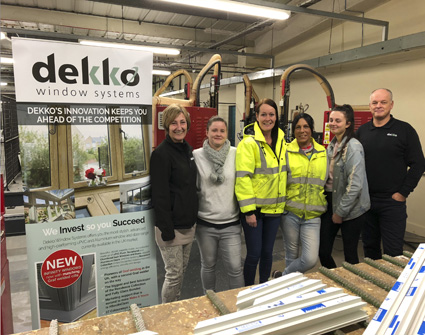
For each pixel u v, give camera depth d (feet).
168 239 5.43
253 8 10.97
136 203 5.35
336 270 4.34
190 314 3.38
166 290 5.82
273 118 6.00
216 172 5.83
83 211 4.94
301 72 19.33
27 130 4.48
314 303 3.08
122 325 3.23
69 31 23.08
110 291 5.27
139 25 22.61
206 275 6.39
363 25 16.33
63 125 4.69
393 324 2.54
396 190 7.09
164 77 37.73
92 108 4.86
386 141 7.08
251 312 2.93
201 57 30.53
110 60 4.90
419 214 13.14
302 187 6.55
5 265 4.76
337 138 6.80
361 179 6.24
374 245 7.80
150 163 5.41
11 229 11.28
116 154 5.12
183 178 5.53
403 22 13.92
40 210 4.65
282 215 6.95
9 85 31.48
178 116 5.46
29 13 19.62
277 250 10.85
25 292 8.36
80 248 4.97
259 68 25.59
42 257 4.72
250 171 5.96
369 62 15.15
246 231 6.33
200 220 6.18
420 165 6.89
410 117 13.83
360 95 16.69
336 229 7.06
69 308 4.94
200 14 17.98
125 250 5.32
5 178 14.65
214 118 5.83
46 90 4.53
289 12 11.51
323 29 18.99
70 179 4.80
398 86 14.38
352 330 3.07
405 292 3.10
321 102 19.90
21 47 4.33
